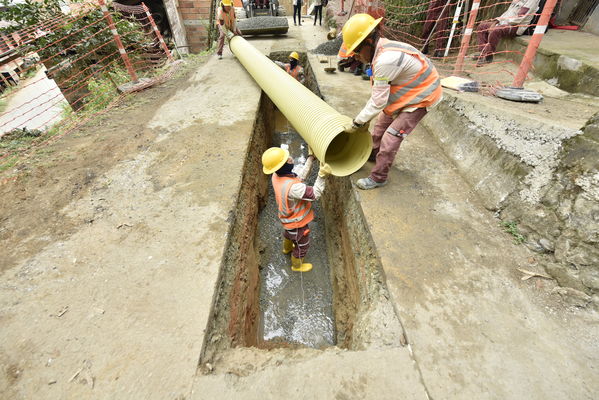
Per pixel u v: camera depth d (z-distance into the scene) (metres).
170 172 3.51
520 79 3.58
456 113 3.66
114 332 1.94
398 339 1.93
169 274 2.32
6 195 3.21
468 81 4.13
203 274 2.32
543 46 4.45
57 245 2.59
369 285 2.57
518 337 1.86
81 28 6.48
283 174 3.25
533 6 4.75
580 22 5.35
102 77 7.20
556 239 2.20
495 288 2.15
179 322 1.99
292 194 3.21
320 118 3.20
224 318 2.27
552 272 2.18
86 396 1.64
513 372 1.69
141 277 2.30
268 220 5.01
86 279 2.29
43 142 4.27
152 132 4.41
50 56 6.49
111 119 4.88
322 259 4.43
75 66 7.07
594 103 3.27
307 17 17.61
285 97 4.17
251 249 3.60
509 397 1.59
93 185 3.33
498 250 2.42
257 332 3.36
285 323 3.66
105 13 5.49
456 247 2.47
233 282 2.62
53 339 1.91
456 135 3.57
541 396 1.59
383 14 7.64
